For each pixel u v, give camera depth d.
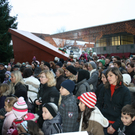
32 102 3.77
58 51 11.37
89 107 2.07
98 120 2.07
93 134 2.02
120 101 2.61
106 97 2.79
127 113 2.11
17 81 3.51
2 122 2.87
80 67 6.97
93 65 4.86
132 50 30.08
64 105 2.47
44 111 2.21
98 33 29.42
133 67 4.75
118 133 2.44
